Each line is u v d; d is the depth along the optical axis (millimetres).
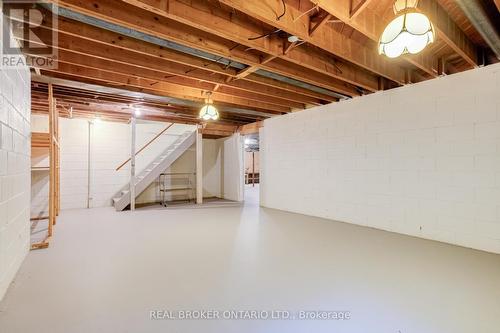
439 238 3723
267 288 2350
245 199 8422
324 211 5348
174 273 2656
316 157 5477
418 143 3928
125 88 4223
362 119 4641
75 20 2510
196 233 4184
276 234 4113
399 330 1767
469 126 3436
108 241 3734
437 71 3486
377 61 3357
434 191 3768
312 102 5152
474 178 3400
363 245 3555
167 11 2129
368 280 2502
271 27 2764
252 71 3480
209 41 2793
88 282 2447
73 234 4102
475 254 3189
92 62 3309
